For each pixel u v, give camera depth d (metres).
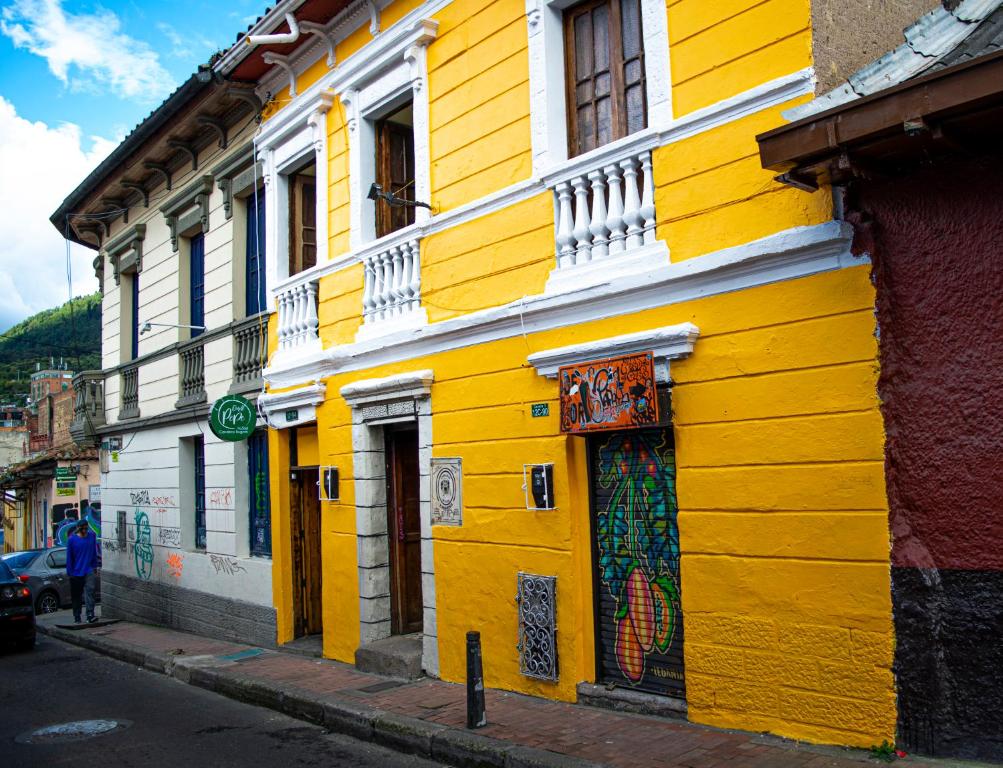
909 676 5.47
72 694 10.45
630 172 7.32
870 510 5.67
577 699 7.58
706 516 6.60
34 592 20.02
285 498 12.16
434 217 9.33
